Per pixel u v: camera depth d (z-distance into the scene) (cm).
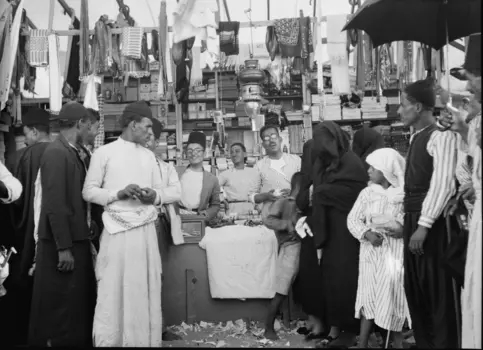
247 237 492
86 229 401
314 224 420
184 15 560
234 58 834
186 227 498
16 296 432
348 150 429
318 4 580
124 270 395
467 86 298
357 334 424
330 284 414
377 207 390
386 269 383
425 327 340
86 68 594
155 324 404
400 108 358
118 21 642
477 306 263
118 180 405
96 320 391
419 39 424
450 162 320
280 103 964
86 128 417
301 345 432
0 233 429
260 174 578
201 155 550
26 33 593
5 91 490
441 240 327
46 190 384
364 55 584
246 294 487
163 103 926
